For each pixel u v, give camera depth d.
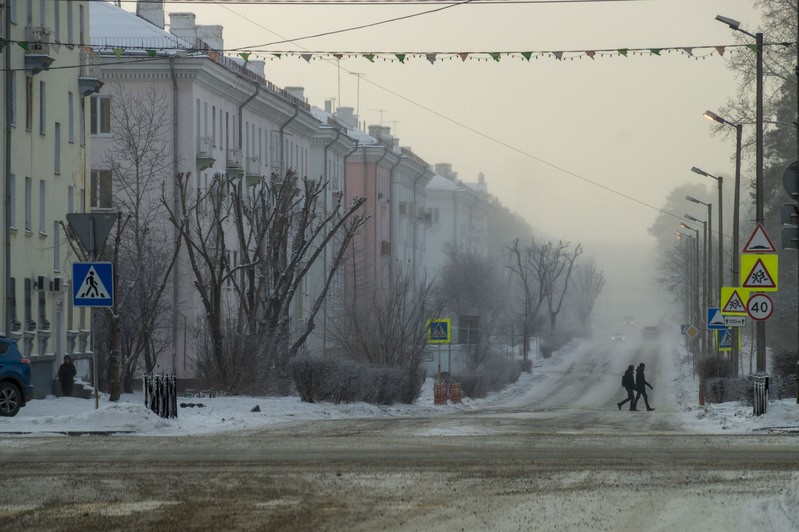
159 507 20.64
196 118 102.69
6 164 69.75
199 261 99.06
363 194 175.62
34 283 74.62
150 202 98.69
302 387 64.88
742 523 19.03
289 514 19.84
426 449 31.52
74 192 82.62
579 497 22.03
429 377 136.12
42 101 76.94
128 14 104.62
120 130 98.06
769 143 109.69
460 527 18.59
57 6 79.50
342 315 102.38
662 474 25.66
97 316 85.44
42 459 28.08
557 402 114.62
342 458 28.77
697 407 79.31
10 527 18.62
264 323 77.25
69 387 73.12
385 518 19.45
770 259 49.91
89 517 19.59
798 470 26.50
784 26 97.69
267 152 128.25
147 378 43.56
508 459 28.77
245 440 34.16
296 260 80.12
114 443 32.38
